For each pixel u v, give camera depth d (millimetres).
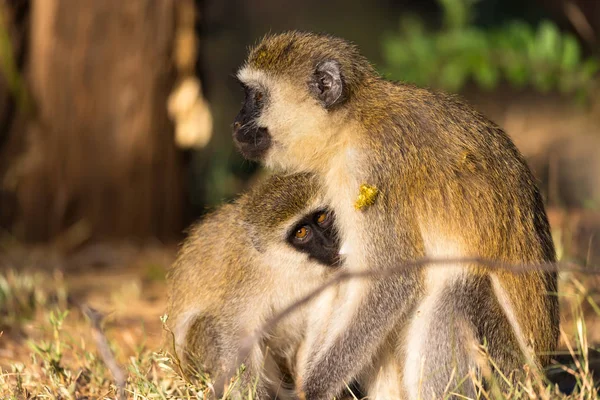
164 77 19344
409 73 19188
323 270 10898
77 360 11203
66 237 19016
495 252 10180
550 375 10805
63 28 18969
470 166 10359
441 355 9758
